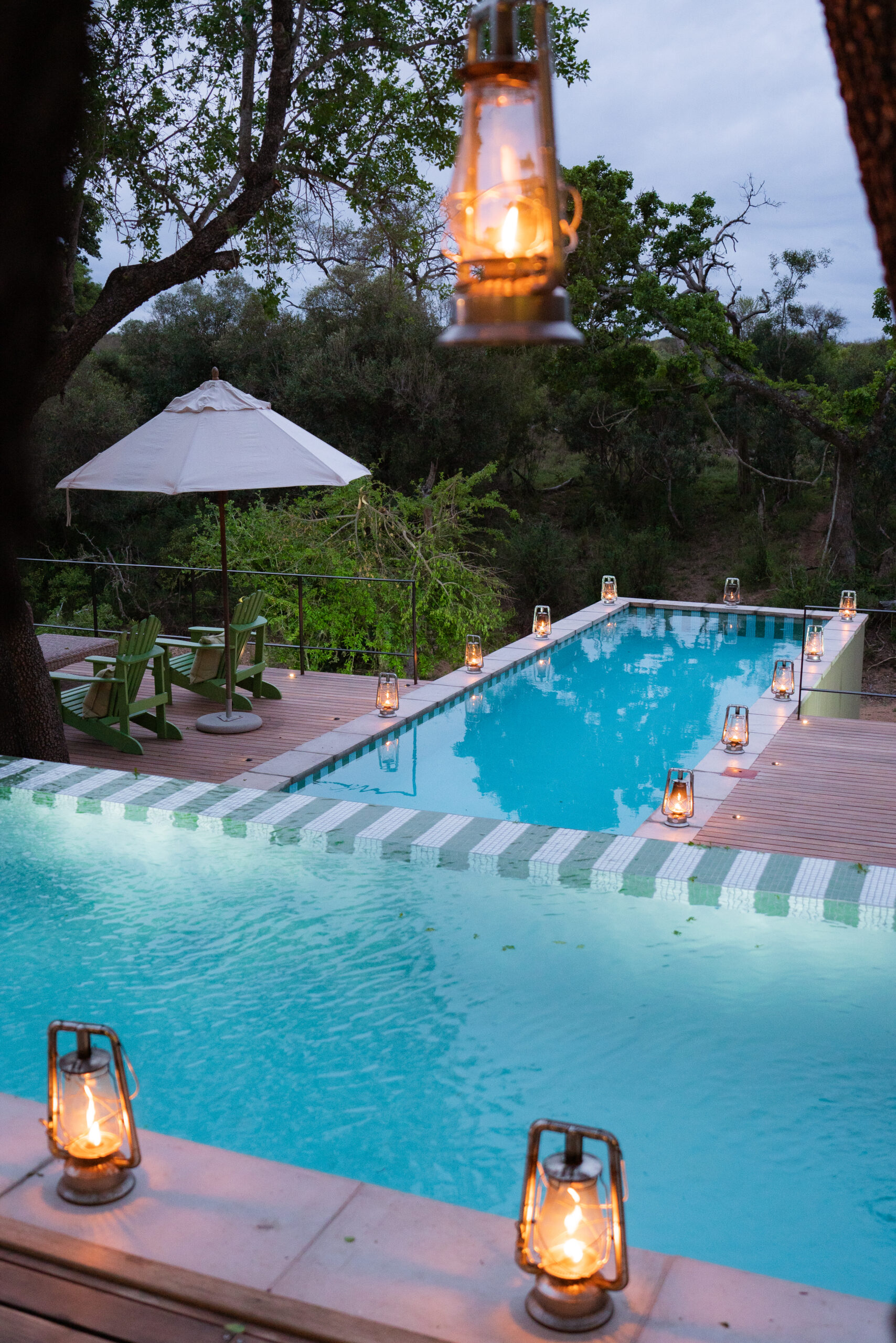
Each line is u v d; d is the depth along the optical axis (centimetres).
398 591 1945
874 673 2500
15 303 147
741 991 492
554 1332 242
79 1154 286
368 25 827
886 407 2695
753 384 2611
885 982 498
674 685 1178
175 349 2900
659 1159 385
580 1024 470
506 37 136
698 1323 246
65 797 711
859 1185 371
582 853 609
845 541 2678
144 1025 474
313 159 887
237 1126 406
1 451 152
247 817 671
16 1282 259
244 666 987
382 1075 436
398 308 2664
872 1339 241
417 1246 273
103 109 720
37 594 2538
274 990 501
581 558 3053
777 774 802
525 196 135
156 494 2747
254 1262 265
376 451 2850
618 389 2659
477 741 961
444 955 528
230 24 793
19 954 536
